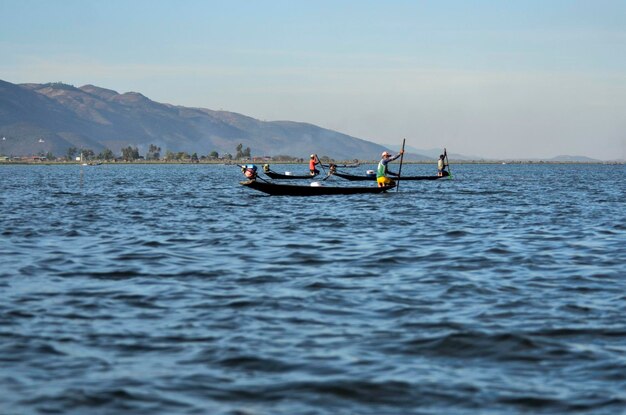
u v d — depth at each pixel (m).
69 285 18.03
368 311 15.14
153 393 10.19
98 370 11.17
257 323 14.09
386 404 9.88
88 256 23.14
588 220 35.66
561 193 63.53
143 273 19.88
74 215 38.72
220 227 32.06
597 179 115.12
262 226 32.38
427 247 25.27
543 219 36.16
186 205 46.34
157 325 13.93
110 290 17.41
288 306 15.62
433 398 10.08
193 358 11.80
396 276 19.38
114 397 10.02
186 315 14.76
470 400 9.99
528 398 10.04
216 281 18.67
